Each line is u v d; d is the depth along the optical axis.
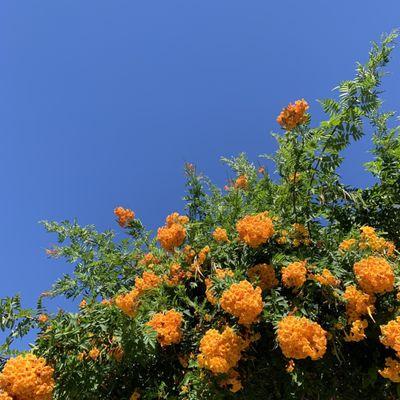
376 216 4.21
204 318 3.36
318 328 2.80
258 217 3.46
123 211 4.68
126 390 3.52
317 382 3.11
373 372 3.09
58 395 3.04
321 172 3.83
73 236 4.82
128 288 4.25
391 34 3.68
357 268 3.13
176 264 3.76
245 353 3.23
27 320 3.35
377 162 4.38
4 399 2.46
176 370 3.46
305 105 3.64
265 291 3.32
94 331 3.28
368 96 3.61
